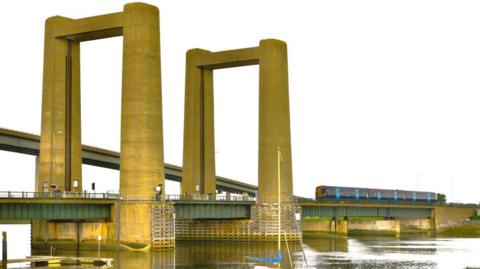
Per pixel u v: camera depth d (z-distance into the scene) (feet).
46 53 418.72
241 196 489.67
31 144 519.60
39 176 412.77
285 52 490.49
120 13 397.39
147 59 391.04
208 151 511.40
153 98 391.45
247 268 302.66
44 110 415.23
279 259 300.40
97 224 387.55
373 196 622.54
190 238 512.22
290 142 487.20
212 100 517.55
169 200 399.85
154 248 381.60
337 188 584.40
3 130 490.49
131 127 387.34
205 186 507.30
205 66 511.81
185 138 510.58
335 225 564.30
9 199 332.80
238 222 491.31
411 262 339.36
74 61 424.46
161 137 395.75
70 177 415.64
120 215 382.22
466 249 431.43
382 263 333.83
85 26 407.03
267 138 479.82
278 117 479.41
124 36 393.70
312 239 555.69
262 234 478.59
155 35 396.16
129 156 386.32
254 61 496.64
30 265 303.07
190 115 509.35
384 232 622.95
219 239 497.46
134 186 384.27
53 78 414.00
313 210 531.09
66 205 361.71
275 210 476.54
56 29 416.46
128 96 389.19
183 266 309.63
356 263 332.80
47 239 403.54
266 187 480.23
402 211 636.89
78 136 422.41
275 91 479.82
